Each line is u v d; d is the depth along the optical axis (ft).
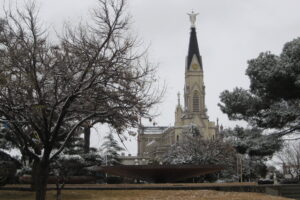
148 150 477.77
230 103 90.89
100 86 40.65
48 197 62.18
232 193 64.08
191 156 174.50
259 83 86.89
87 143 120.47
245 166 184.75
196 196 59.72
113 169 93.09
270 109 86.99
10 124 42.75
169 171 92.53
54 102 40.78
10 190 74.74
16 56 39.24
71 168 96.99
